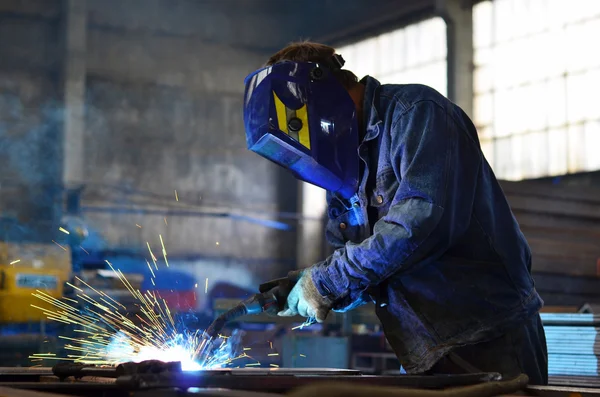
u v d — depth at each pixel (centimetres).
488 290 183
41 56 1498
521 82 1320
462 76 1385
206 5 1645
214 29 1650
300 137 189
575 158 1235
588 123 1222
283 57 203
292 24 1708
